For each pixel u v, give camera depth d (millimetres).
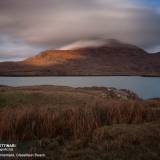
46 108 15023
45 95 27219
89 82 140000
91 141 10688
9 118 12383
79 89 42875
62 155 9328
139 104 16000
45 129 11781
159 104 22250
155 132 11234
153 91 78562
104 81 156375
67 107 15562
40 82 137750
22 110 14297
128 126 12352
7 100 24266
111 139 10688
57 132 11820
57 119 12359
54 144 10383
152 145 9875
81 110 13516
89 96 29141
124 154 9172
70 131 11773
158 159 8688
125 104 15188
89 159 8844
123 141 10250
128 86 105625
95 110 13781
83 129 11719
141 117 14172
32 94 27156
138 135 10797
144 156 8891
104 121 13344
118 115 13836
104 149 9641
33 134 11453
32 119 12305
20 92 28453
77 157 9109
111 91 40719
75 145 10219
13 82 137375
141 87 98312
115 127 11977
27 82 137500
